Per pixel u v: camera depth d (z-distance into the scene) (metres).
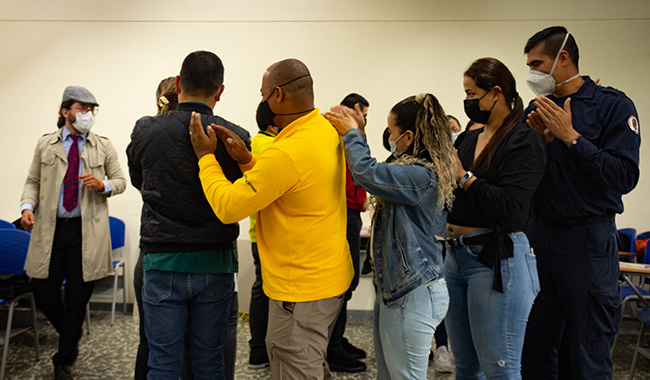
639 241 3.02
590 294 1.48
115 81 3.52
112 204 3.47
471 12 3.47
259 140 1.81
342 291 1.23
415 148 1.23
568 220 1.51
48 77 3.53
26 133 3.54
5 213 3.53
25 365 2.37
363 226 3.48
